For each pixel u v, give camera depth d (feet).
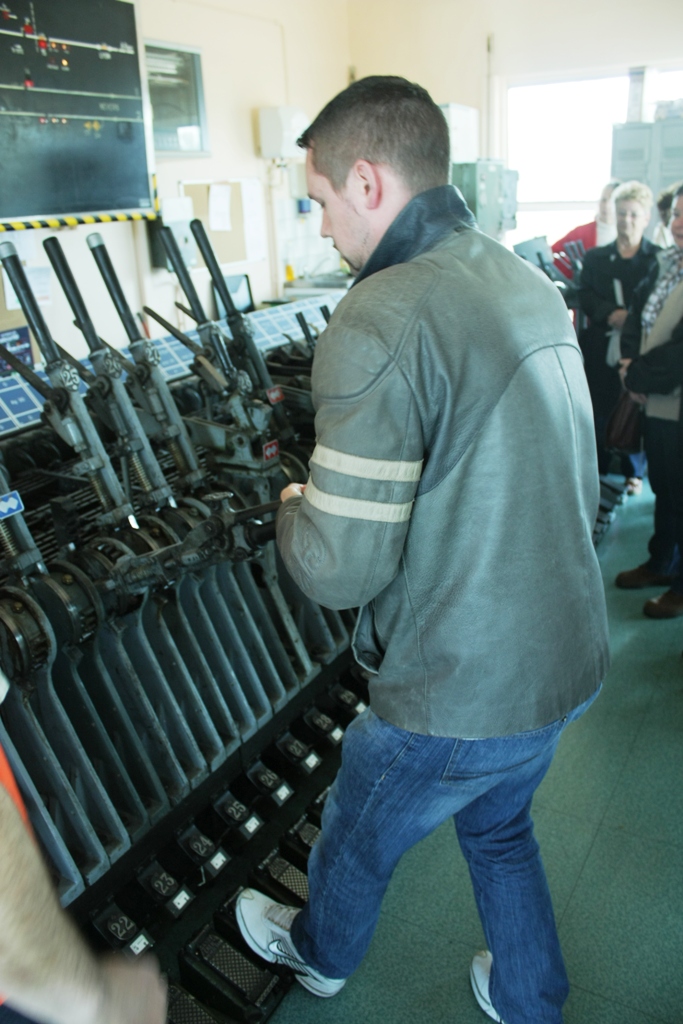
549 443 3.63
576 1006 5.35
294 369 9.09
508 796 4.40
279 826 6.95
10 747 4.79
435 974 5.64
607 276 13.03
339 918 4.69
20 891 1.98
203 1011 5.32
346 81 18.57
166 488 6.50
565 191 18.53
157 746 6.03
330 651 7.74
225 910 5.80
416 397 3.41
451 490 3.57
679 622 10.03
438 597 3.71
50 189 10.50
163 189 13.60
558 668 3.82
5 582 5.37
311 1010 5.41
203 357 7.21
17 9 9.48
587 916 6.00
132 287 13.37
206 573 6.59
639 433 12.44
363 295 3.52
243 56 14.96
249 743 6.92
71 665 5.50
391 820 4.24
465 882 6.37
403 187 3.70
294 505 4.07
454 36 17.51
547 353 3.66
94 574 5.59
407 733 3.94
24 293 5.73
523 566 3.63
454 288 3.48
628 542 12.31
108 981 2.25
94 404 6.39
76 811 5.28
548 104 17.88
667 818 6.91
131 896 5.87
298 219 17.20
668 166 15.53
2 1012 2.65
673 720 8.20
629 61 16.35
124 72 11.13
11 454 6.62
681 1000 5.36
